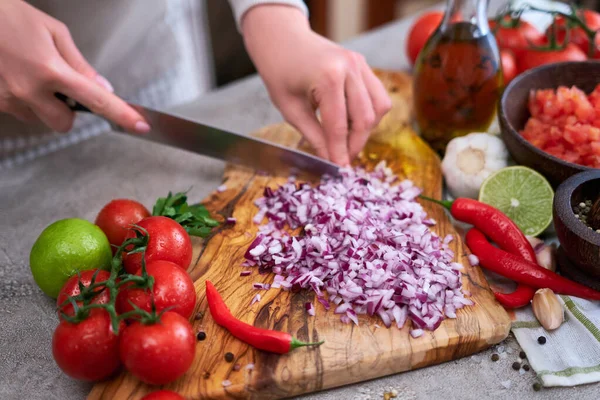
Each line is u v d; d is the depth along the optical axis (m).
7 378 0.43
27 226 0.54
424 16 0.69
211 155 0.58
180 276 0.41
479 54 0.54
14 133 0.64
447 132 0.59
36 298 0.48
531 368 0.42
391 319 0.43
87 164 0.61
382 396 0.41
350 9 1.27
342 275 0.45
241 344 0.42
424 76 0.57
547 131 0.53
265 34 0.56
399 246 0.47
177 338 0.38
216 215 0.53
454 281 0.45
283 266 0.47
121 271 0.44
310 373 0.40
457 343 0.42
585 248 0.42
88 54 0.66
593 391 0.41
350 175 0.54
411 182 0.55
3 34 0.49
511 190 0.51
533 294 0.46
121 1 0.64
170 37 0.74
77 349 0.38
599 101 0.52
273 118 0.67
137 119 0.54
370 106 0.54
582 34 0.65
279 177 0.57
